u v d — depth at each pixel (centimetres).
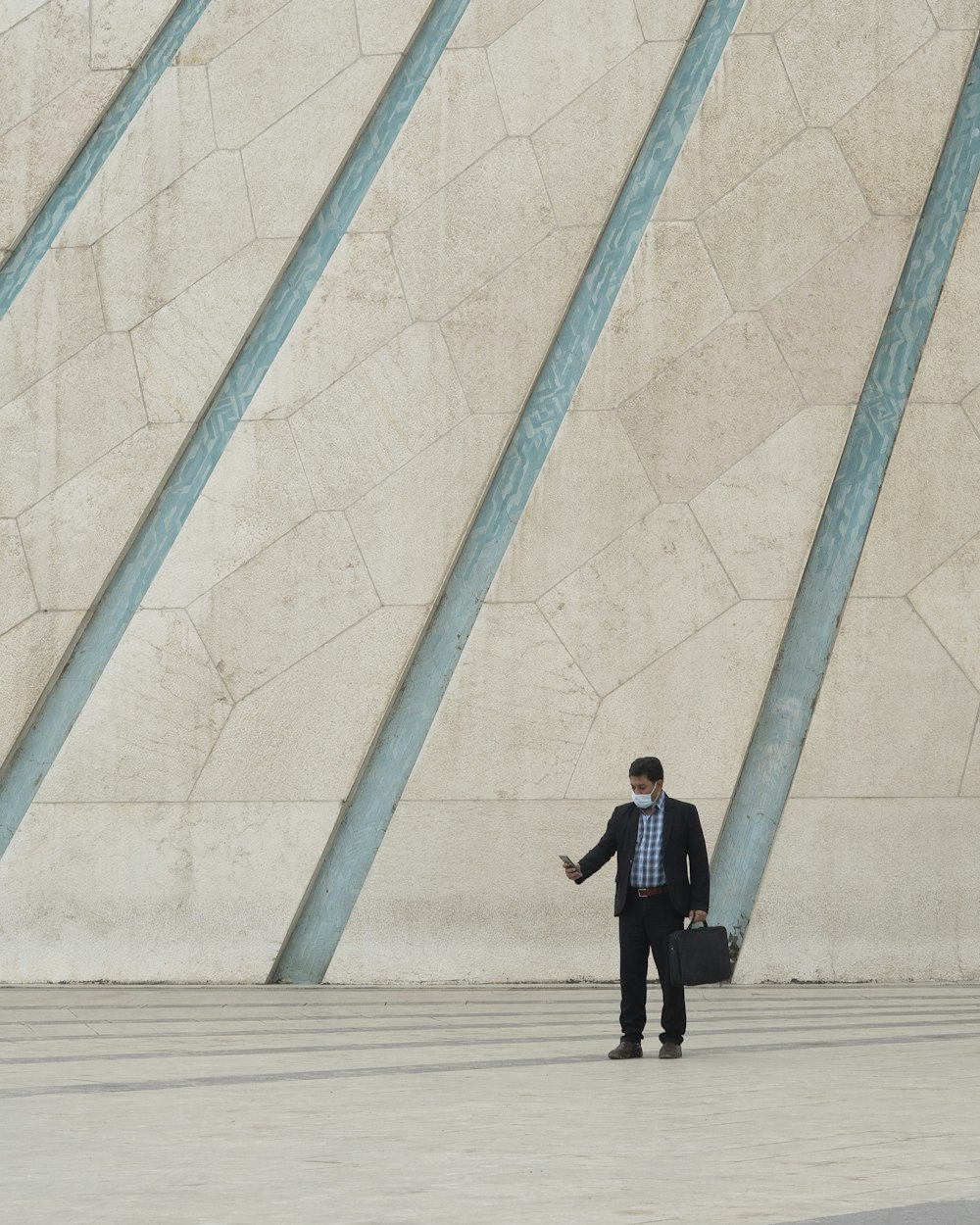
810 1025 862
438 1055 696
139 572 1299
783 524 1251
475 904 1226
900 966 1199
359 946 1226
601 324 1302
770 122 1301
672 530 1257
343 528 1281
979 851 1206
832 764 1220
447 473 1283
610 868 1223
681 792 1228
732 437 1266
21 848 1251
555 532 1267
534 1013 965
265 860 1238
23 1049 726
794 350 1270
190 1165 390
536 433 1295
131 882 1243
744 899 1219
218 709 1262
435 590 1268
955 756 1216
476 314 1304
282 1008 998
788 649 1249
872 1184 362
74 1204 336
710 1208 329
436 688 1270
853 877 1209
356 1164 391
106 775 1259
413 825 1238
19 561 1301
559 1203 336
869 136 1290
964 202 1285
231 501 1293
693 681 1241
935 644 1229
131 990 1173
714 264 1287
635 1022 696
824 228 1283
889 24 1302
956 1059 672
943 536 1241
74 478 1309
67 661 1291
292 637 1270
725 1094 545
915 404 1258
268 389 1307
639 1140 433
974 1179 369
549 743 1241
